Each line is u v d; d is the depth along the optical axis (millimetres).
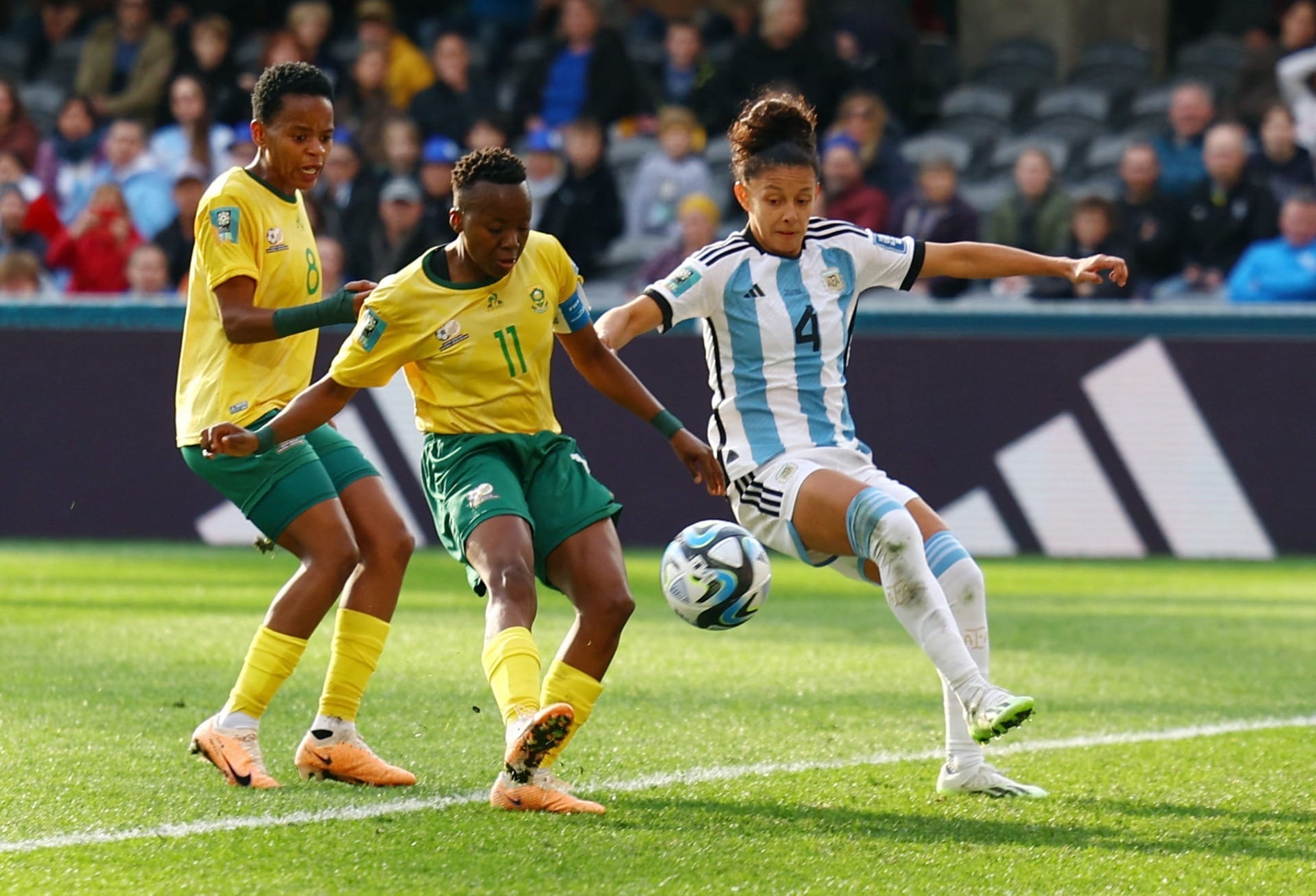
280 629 16203
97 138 54312
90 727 18984
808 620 29047
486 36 60188
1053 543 39062
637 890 12758
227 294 16188
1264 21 61969
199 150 50594
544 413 16172
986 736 14875
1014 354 38969
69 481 40156
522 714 14609
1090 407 38844
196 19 60875
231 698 16391
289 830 14414
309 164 16656
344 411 39438
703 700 21328
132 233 46156
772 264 16469
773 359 16391
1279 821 15234
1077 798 16172
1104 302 41812
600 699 21266
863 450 16719
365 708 20406
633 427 39281
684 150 48906
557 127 52688
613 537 15805
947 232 43625
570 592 15742
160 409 40000
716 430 16719
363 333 15398
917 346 39094
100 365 40000
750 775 17031
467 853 13742
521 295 15672
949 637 15109
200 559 37062
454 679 22547
